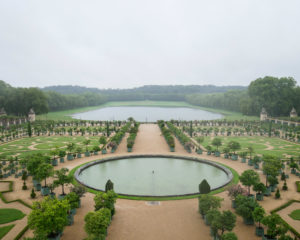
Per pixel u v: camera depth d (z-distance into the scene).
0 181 44.53
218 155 65.50
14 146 77.62
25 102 159.50
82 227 28.73
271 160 44.16
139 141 86.31
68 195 31.00
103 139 73.31
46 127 113.81
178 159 63.25
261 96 159.00
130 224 29.55
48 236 25.09
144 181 46.94
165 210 33.47
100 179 47.97
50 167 38.22
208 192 36.91
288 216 32.12
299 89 158.00
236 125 138.00
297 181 45.12
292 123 127.19
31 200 36.38
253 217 27.61
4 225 29.23
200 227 29.03
